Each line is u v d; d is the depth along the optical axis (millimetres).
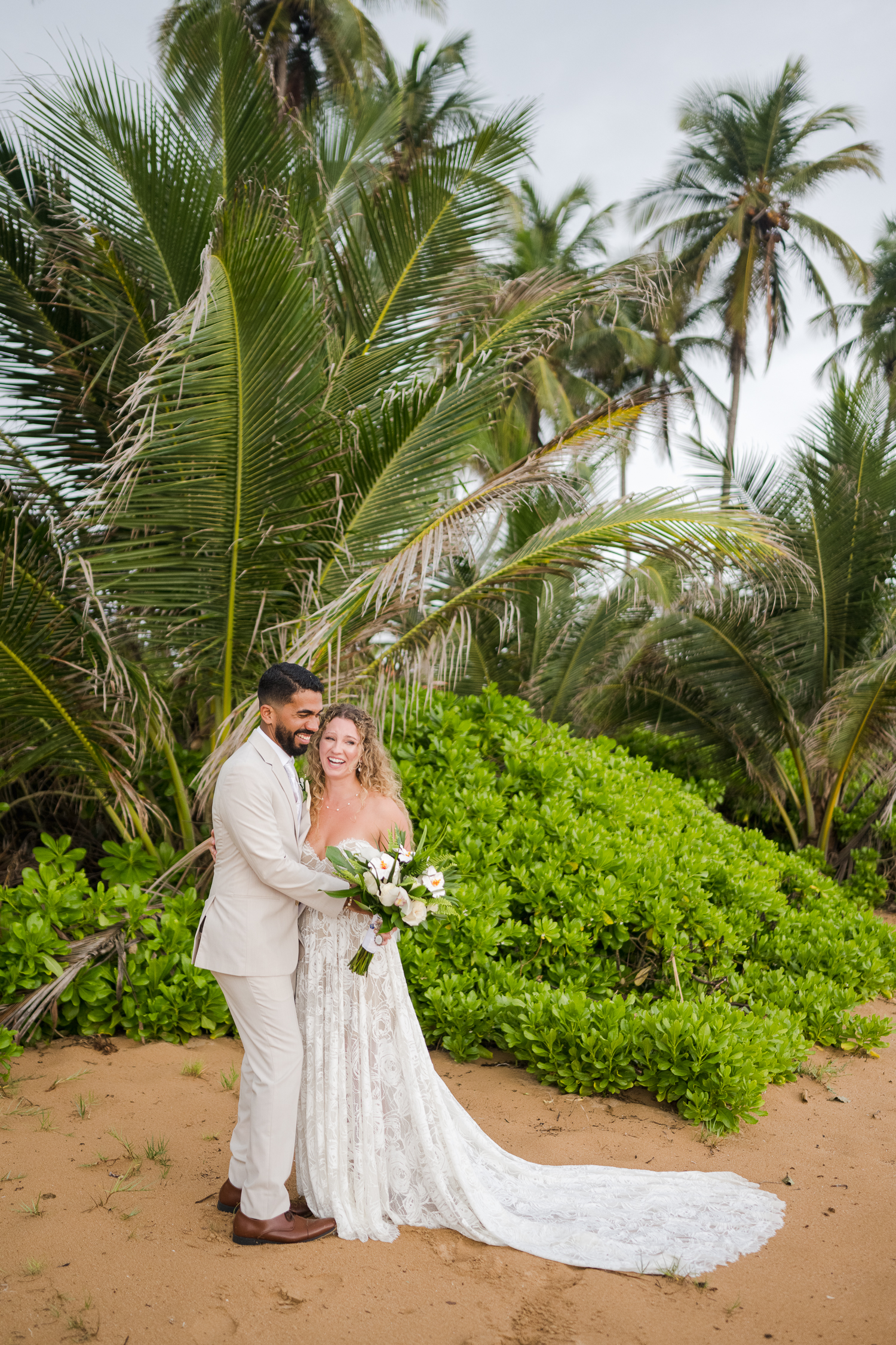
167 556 5039
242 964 2857
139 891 4828
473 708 7117
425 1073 3082
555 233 29453
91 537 5348
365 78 19703
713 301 31766
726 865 6457
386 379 5863
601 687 11422
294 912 3006
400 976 3105
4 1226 2936
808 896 7336
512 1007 4461
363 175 7418
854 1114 4285
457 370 5750
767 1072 4148
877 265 35875
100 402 5859
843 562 9734
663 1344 2502
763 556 5562
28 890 4742
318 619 5195
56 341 5785
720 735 10797
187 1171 3340
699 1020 4121
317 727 3029
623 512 5340
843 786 10125
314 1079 3018
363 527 5594
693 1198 3262
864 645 9938
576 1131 3820
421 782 5973
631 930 5461
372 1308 2602
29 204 5684
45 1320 2506
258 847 2822
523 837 5617
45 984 4406
